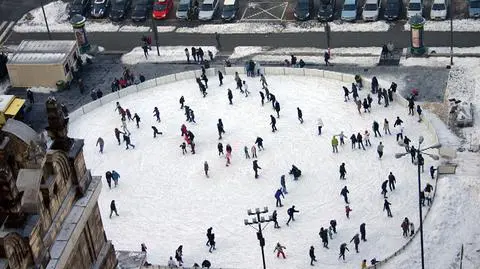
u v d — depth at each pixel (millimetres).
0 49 107625
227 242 70625
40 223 34062
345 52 98375
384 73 93250
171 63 100062
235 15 108188
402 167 77125
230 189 77312
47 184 34781
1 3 118438
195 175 79688
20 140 33781
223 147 83312
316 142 82312
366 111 86000
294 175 77062
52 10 116000
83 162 38031
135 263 44375
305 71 93125
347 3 105312
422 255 62656
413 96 85625
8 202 31797
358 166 78188
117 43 105562
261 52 100500
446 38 99000
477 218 70562
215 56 100688
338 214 72438
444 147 78562
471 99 87000
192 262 68750
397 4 104188
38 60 96500
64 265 36031
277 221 72188
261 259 68250
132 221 74500
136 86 93562
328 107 87625
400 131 81500
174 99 92125
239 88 91812
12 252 31969
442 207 71438
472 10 102250
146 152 83938
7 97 72562
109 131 87750
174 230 73000
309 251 68250
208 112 89188
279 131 84562
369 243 68688
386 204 70625
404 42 98938
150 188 78688
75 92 96188
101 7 111562
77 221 36781
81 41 102438
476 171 75688
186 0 109750
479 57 94500
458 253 67125
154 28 99500
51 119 36000
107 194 78250
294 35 103188
